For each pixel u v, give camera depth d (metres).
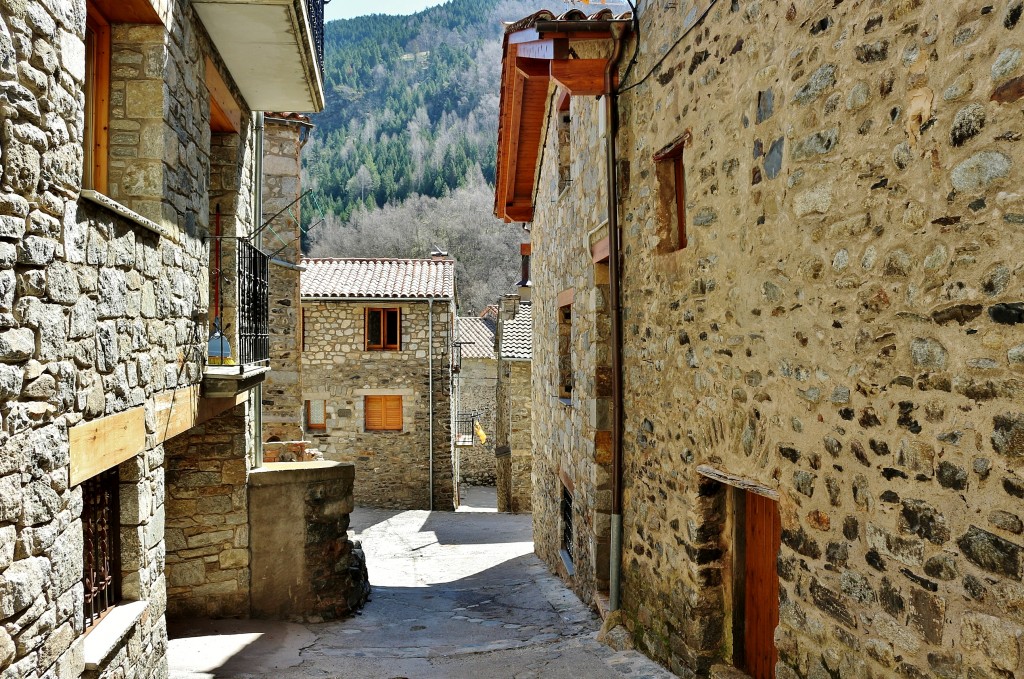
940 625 2.45
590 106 6.71
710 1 4.15
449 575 10.33
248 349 5.99
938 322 2.45
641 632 5.37
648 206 5.25
